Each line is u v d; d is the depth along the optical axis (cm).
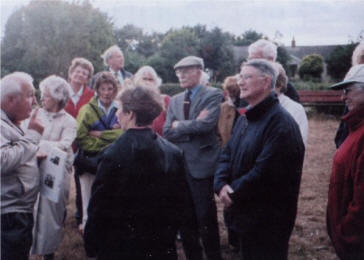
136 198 178
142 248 181
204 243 324
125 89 190
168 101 388
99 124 335
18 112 226
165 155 187
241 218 227
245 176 223
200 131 324
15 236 225
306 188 546
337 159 216
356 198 197
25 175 231
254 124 232
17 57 1298
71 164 317
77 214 417
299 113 304
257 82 229
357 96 212
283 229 223
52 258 319
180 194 191
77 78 404
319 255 347
